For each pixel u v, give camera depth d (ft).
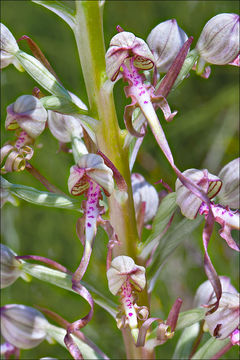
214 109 1.63
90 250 1.00
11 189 1.07
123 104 1.54
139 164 1.65
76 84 1.55
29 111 1.01
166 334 1.00
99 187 1.02
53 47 1.55
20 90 1.53
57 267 1.06
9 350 1.14
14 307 1.09
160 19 1.57
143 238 1.45
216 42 1.09
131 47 1.01
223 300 1.05
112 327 1.50
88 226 1.01
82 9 1.04
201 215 1.07
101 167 1.00
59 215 1.52
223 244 1.57
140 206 1.13
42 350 1.49
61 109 1.03
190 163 1.68
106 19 1.56
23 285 1.51
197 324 1.13
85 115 1.04
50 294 1.51
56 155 1.51
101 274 1.52
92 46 1.04
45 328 1.09
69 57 1.55
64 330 1.09
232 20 1.09
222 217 1.04
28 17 1.54
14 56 1.08
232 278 1.54
